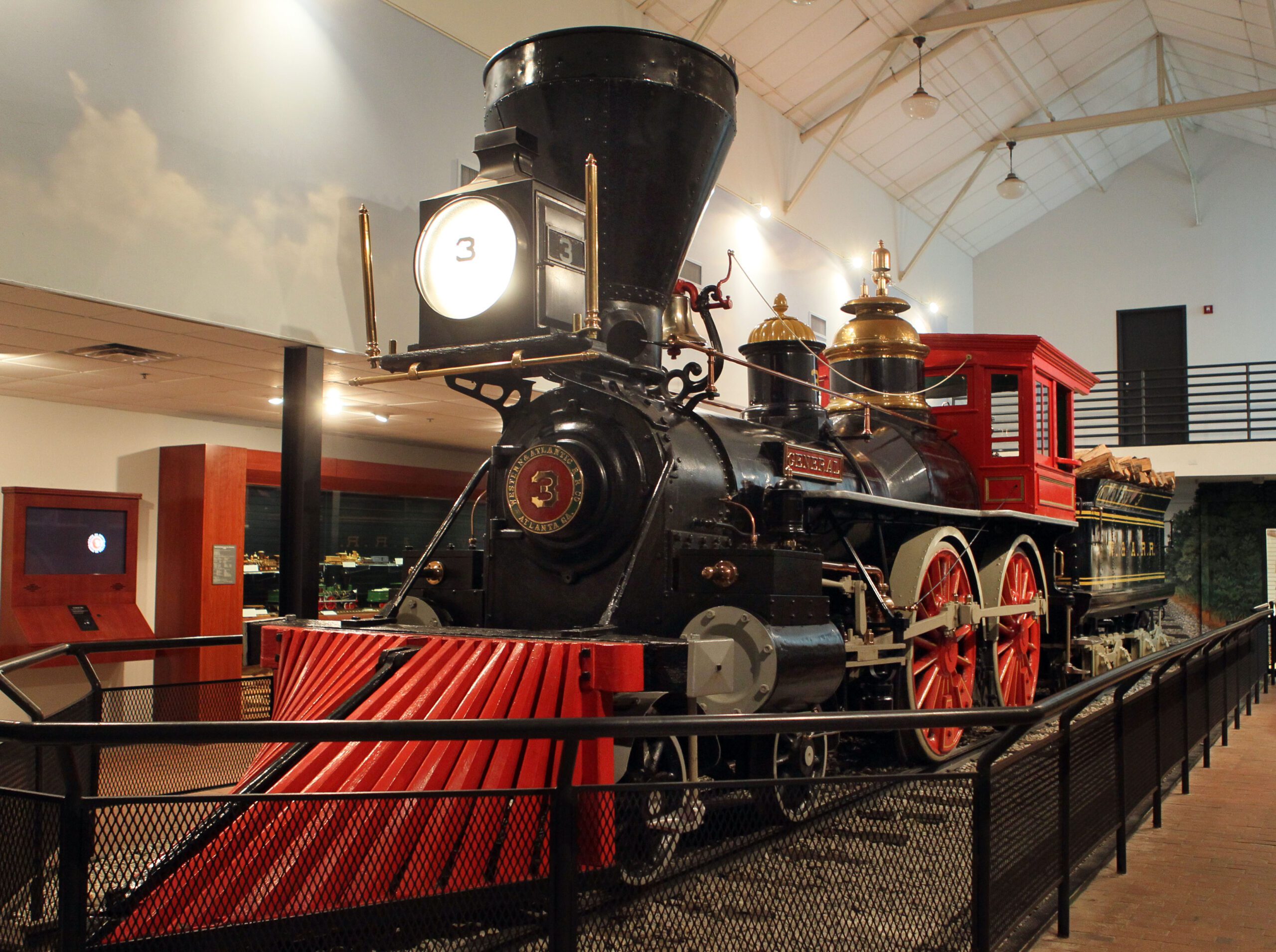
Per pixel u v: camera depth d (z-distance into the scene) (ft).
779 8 36.42
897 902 9.11
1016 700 25.23
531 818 9.45
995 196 64.13
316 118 21.39
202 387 25.44
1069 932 12.05
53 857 8.77
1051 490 26.81
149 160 18.19
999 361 26.14
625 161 16.08
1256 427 66.33
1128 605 36.70
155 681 28.86
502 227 14.55
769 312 41.81
